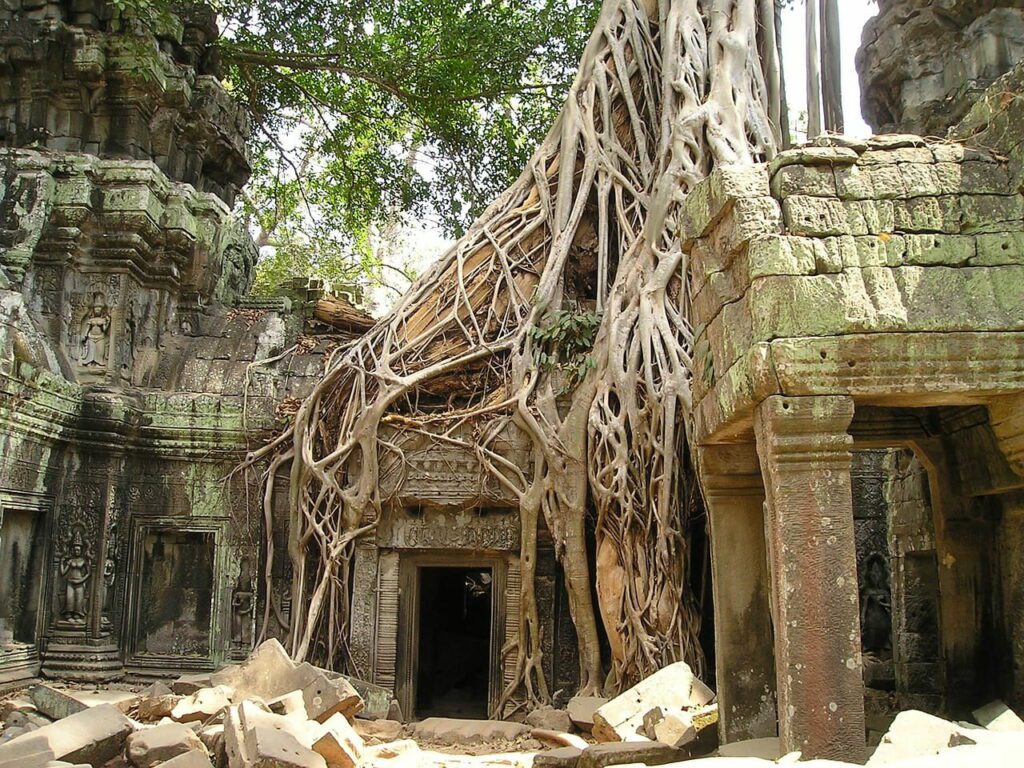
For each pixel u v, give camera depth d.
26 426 9.95
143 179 12.02
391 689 10.48
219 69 15.10
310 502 11.02
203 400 11.43
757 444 5.66
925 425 7.29
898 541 10.03
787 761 4.70
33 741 5.92
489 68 17.20
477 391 11.27
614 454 9.90
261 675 7.98
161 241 12.42
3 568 10.08
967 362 5.37
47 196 11.58
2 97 12.38
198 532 11.28
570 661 10.30
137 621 11.11
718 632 6.85
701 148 10.63
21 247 11.34
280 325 13.08
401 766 7.00
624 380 10.04
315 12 17.11
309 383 11.73
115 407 11.02
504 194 12.59
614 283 10.83
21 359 9.78
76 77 12.31
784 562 5.27
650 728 6.94
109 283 11.98
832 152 5.60
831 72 10.13
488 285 11.83
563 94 17.30
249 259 15.27
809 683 5.12
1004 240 5.52
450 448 10.77
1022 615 6.68
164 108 13.04
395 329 11.56
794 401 5.37
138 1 11.51
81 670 10.48
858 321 5.38
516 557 10.62
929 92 10.80
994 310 5.43
